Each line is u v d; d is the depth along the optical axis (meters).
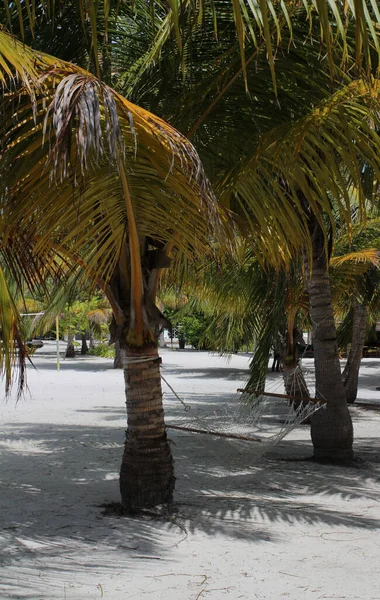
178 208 5.24
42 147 4.25
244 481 8.36
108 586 4.59
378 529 6.16
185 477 8.59
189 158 4.54
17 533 5.88
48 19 6.02
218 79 6.18
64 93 3.65
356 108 5.44
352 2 2.87
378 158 5.50
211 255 6.62
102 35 6.37
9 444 11.27
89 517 6.42
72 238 5.53
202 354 45.16
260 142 5.72
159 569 4.98
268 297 10.96
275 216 5.70
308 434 12.72
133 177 5.04
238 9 2.91
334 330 9.77
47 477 8.52
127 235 6.04
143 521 6.26
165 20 5.72
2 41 3.71
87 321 34.19
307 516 6.57
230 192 5.76
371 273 13.36
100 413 15.94
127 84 6.71
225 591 4.52
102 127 4.51
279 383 21.28
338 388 9.69
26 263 5.96
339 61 5.75
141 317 6.42
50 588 4.54
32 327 21.94
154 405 6.60
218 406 17.38
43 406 17.44
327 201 5.80
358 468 9.31
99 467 9.28
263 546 5.59
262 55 5.96
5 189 4.73
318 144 5.48
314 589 4.59
